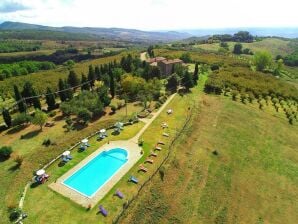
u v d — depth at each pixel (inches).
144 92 3373.5
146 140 2385.6
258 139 2787.9
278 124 3213.6
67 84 3484.3
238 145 2583.7
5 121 2605.8
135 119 2773.1
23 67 7037.4
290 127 3213.6
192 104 3267.7
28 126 2642.7
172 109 3093.0
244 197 1975.9
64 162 2055.9
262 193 2059.5
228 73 4992.6
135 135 2480.3
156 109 3093.0
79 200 1658.5
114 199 1669.5
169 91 3666.3
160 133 2513.5
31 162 2014.0
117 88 3754.9
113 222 1497.3
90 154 2175.2
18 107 2957.7
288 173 2356.1
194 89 3914.9
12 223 1469.0
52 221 1492.4
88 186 1814.7
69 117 2827.3
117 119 2785.4
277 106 3754.9
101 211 1567.4
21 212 1514.5
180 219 1668.3
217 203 1859.0
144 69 4119.1
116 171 1946.4
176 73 4188.0
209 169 2143.2
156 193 1765.5
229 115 3129.9
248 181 2145.7
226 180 2086.6
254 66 6653.5
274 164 2438.5
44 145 2250.2
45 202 1631.4
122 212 1568.7
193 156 2235.5
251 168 2310.5
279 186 2175.2
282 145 2792.8
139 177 1878.7
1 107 3304.6
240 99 3796.8
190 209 1754.4
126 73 4077.3
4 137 2418.8
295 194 2119.8
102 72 4301.2
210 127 2763.3
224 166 2234.3
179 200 1787.6
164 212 1672.0
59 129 2546.8
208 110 3176.7
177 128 2615.7
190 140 2439.7
